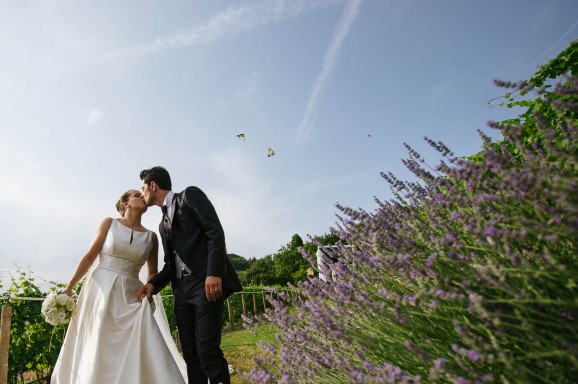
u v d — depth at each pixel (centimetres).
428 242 155
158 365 288
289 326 179
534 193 109
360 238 184
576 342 94
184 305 283
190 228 285
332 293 172
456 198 146
